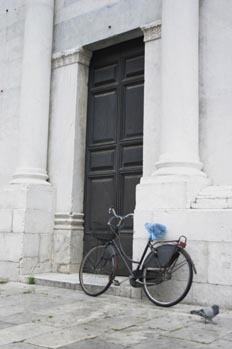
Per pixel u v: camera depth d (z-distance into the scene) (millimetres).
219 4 7477
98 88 9430
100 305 6355
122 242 8508
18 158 9516
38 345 4355
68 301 6637
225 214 6301
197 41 7496
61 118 9508
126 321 5379
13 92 10297
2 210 9078
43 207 9078
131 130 8797
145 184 7223
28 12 9734
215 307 5359
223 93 7270
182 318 5570
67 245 8953
